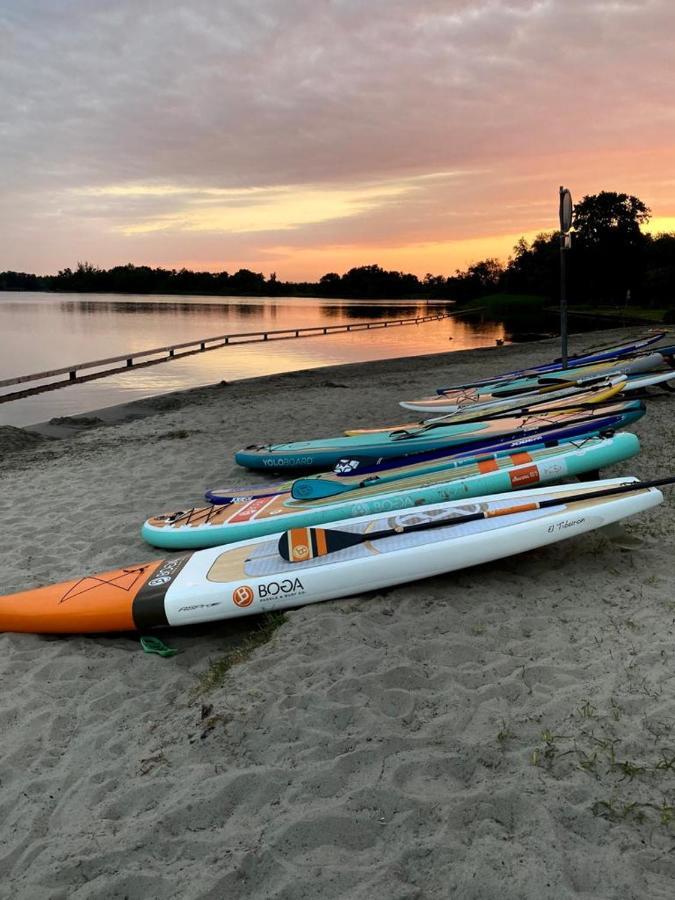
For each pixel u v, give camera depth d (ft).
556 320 168.35
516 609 14.21
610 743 9.89
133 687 13.34
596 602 14.19
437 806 9.12
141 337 126.62
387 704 11.43
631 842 8.23
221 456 31.45
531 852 8.22
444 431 27.32
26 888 8.54
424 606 14.55
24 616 15.71
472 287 352.49
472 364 71.87
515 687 11.55
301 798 9.52
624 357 40.75
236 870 8.41
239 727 11.10
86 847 9.10
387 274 492.95
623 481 16.87
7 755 11.38
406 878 8.12
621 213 212.64
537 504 16.08
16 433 39.75
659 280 173.88
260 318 202.18
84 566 19.25
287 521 19.53
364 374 67.36
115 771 10.65
